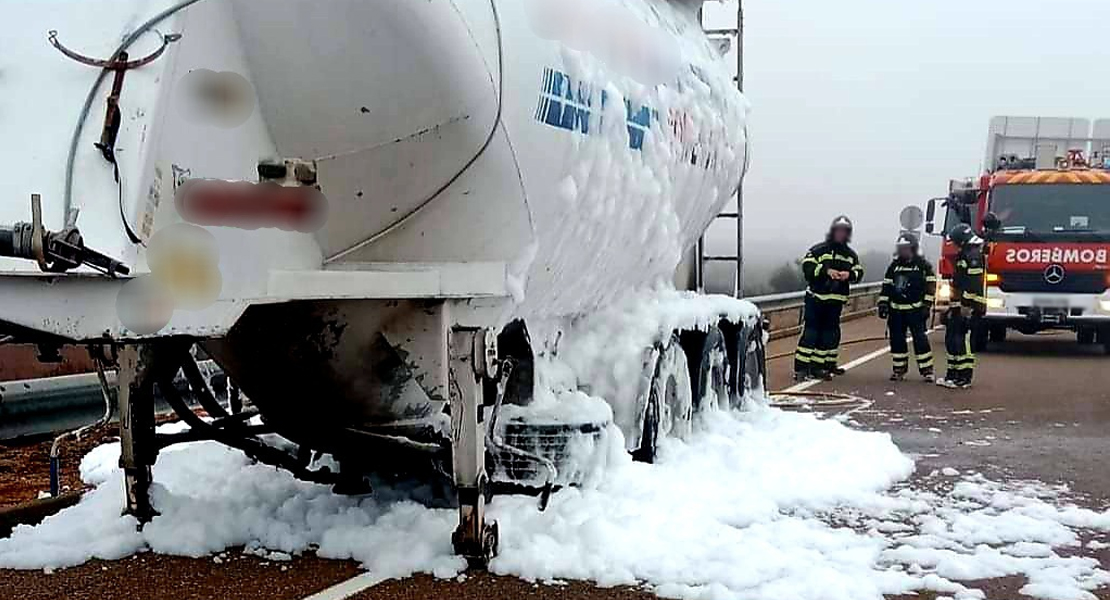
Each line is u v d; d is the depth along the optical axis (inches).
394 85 183.6
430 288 198.2
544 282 240.2
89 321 154.6
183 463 272.5
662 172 291.9
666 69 296.5
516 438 237.9
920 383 565.6
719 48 400.8
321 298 183.6
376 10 178.7
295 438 230.2
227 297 169.8
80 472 290.4
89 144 158.4
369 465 236.1
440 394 207.2
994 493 287.7
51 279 154.0
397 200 195.3
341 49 180.5
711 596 191.0
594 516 227.6
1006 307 736.3
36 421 327.3
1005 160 860.0
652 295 321.7
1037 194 752.3
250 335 211.0
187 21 166.2
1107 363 682.2
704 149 336.5
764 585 197.5
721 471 292.8
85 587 194.4
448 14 183.9
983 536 240.5
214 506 230.7
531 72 206.4
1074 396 509.0
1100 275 722.8
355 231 196.9
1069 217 748.0
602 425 247.9
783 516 257.0
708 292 413.7
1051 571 214.2
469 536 204.7
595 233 253.1
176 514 225.6
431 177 194.4
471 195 199.8
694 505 247.9
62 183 156.6
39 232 145.0
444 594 191.5
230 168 174.7
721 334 377.1
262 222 179.9
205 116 169.9
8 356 345.4
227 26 175.8
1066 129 930.7
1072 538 242.1
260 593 191.0
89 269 150.4
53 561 207.9
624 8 267.3
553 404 248.5
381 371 214.7
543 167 215.5
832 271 574.2
